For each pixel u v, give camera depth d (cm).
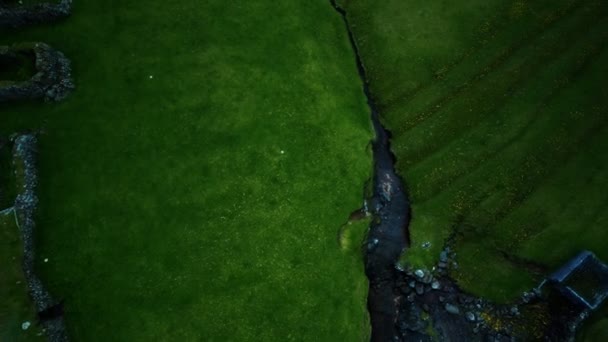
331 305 2173
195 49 2559
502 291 2353
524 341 2270
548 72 2736
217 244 2195
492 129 2634
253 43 2616
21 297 1952
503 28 2839
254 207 2275
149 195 2248
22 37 2494
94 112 2384
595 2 2866
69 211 2188
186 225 2212
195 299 2098
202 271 2144
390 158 2625
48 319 1977
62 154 2292
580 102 2658
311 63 2623
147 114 2400
